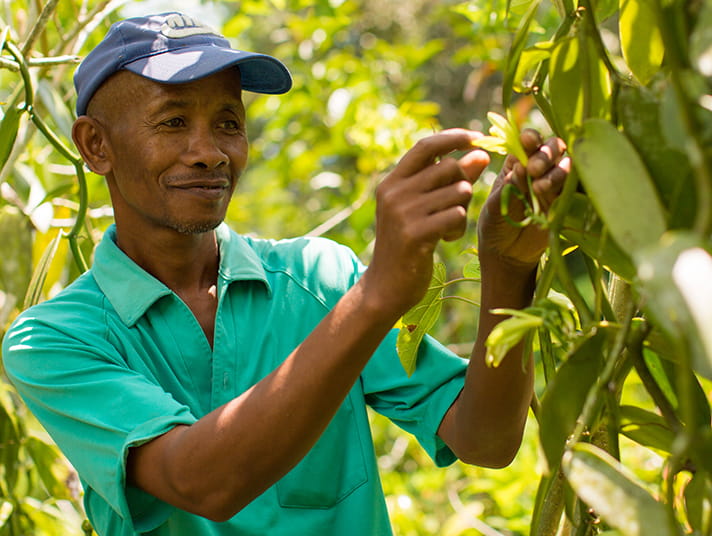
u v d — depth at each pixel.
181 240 1.14
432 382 1.10
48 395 1.01
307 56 2.94
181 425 0.91
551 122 0.74
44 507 1.70
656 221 0.56
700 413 0.67
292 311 1.17
